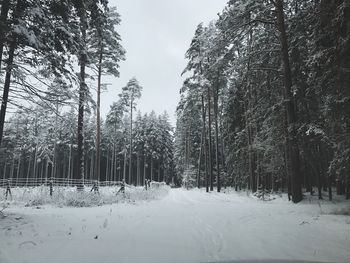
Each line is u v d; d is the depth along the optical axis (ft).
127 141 249.14
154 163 284.61
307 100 60.75
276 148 67.00
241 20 61.62
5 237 25.13
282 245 23.39
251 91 78.18
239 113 107.14
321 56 35.86
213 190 126.00
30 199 61.26
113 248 22.54
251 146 85.25
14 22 35.09
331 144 46.80
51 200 58.59
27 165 284.82
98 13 43.91
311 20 43.37
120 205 58.44
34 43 34.63
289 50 61.31
